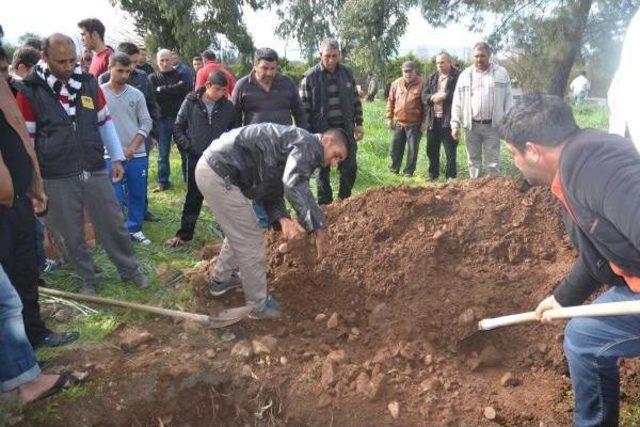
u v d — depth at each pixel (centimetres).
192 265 505
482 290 393
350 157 658
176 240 555
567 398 336
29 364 314
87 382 343
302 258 443
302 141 344
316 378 351
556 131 233
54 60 380
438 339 374
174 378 351
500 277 401
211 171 360
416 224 441
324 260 436
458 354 371
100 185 419
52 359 362
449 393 339
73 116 396
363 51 2338
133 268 453
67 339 379
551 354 358
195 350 376
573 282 268
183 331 397
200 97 532
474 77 721
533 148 240
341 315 405
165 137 743
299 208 337
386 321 388
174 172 850
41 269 461
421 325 379
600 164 216
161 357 367
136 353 373
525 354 363
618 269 237
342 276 426
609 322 250
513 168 881
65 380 336
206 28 2608
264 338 379
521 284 393
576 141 227
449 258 420
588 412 271
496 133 728
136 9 2492
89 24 611
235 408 350
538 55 1243
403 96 866
